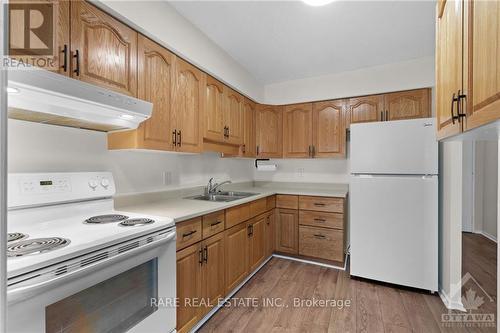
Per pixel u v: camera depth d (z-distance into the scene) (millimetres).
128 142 1642
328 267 2836
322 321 1864
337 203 2795
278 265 2887
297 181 3623
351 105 3027
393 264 2352
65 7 1193
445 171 2184
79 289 953
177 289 1543
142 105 1398
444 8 1141
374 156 2424
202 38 2146
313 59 2699
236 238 2242
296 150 3311
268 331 1758
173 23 1815
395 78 2779
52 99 1063
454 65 998
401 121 2324
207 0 1740
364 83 2936
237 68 2762
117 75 1439
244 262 2385
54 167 1481
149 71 1656
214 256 1918
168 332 1379
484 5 746
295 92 3318
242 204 2338
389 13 1890
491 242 3764
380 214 2402
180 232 1564
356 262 2508
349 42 2334
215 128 2396
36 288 812
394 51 2516
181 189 2414
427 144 2230
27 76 919
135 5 1517
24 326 806
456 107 967
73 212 1446
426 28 2094
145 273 1284
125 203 1862
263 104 3334
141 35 1604
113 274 1079
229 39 2273
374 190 2426
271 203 3029
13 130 1320
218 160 3002
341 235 2783
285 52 2533
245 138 3010
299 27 2080
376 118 2900
